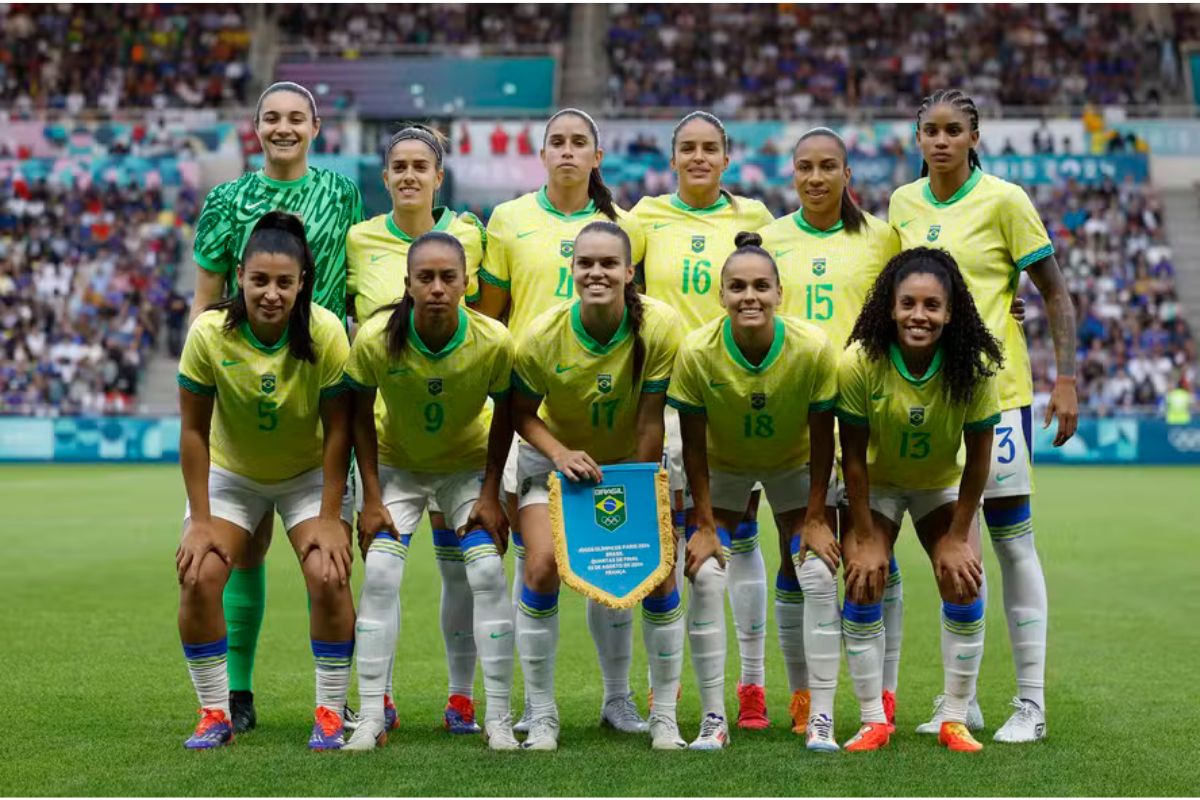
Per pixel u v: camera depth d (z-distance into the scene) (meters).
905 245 6.09
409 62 33.62
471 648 5.84
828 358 5.42
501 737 5.36
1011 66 35.09
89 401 28.14
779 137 29.42
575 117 6.31
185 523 5.55
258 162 30.89
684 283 6.39
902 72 35.12
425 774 4.89
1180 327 29.64
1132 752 5.27
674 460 6.20
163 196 31.34
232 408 5.45
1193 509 16.91
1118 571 11.36
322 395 5.49
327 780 4.80
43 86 34.94
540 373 5.50
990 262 5.93
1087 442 26.66
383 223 6.29
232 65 34.94
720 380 5.43
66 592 10.20
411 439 5.61
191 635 5.38
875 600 5.39
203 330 5.42
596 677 7.07
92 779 4.82
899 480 5.61
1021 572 5.75
